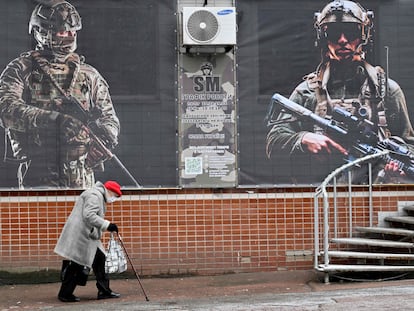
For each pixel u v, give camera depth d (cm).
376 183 1098
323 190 989
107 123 1065
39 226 1051
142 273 1059
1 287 1028
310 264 1082
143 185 1064
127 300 923
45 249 1050
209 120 1075
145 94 1071
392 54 1102
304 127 1088
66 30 1064
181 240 1066
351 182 1095
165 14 1077
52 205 1054
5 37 1054
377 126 1098
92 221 894
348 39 1096
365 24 1099
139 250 1061
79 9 1066
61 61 1062
